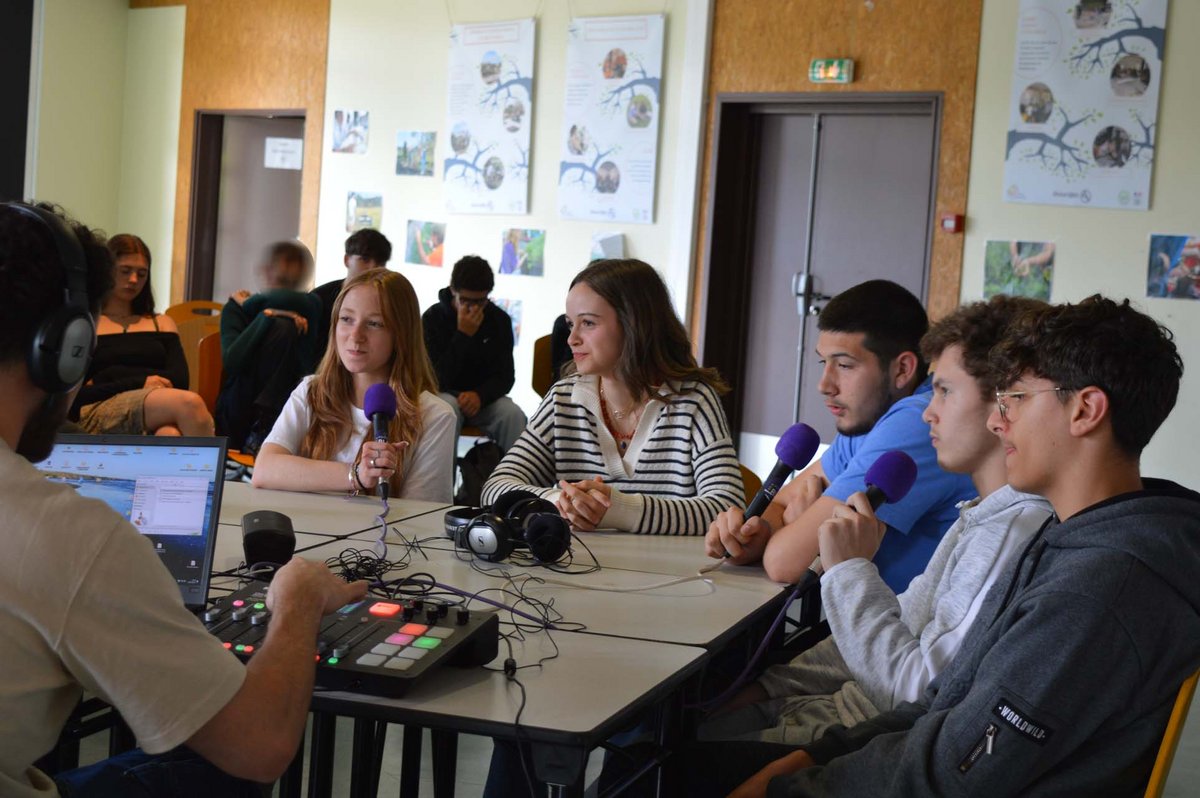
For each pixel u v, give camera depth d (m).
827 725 1.83
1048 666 1.29
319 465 2.67
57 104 9.27
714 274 7.16
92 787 1.34
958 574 1.73
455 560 2.12
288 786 1.93
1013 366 1.44
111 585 1.04
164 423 4.30
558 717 1.34
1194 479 5.89
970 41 6.32
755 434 7.25
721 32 7.05
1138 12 5.89
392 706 1.35
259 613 1.51
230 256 9.49
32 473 1.06
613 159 7.43
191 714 1.08
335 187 8.66
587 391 2.63
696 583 2.05
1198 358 5.86
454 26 8.05
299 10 8.76
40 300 1.06
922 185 6.63
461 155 8.05
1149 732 1.31
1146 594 1.28
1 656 1.01
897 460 1.96
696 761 1.73
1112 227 6.03
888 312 2.31
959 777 1.34
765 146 7.11
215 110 9.26
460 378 5.82
